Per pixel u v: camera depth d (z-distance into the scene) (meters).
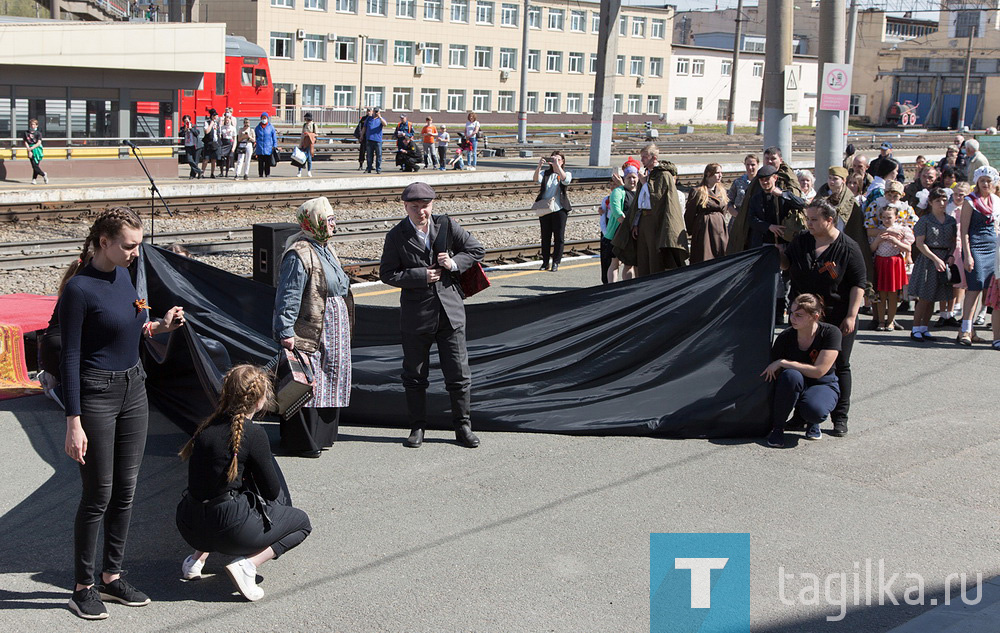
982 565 5.58
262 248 8.62
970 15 87.12
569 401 7.86
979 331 11.47
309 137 28.02
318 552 5.60
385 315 8.32
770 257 7.91
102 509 4.84
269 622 4.84
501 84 76.12
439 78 72.81
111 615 4.88
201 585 5.23
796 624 4.90
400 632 4.76
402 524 5.98
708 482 6.73
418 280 7.04
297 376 6.71
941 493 6.61
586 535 5.88
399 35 70.12
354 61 68.25
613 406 7.79
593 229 21.28
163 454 6.20
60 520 5.98
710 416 7.57
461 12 73.19
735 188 11.27
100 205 21.53
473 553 5.62
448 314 7.17
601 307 8.16
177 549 5.55
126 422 4.89
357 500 6.33
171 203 22.23
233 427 4.92
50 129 26.53
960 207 10.64
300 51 65.62
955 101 88.62
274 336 6.89
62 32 26.00
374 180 27.25
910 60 90.56
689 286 8.05
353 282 13.60
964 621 4.88
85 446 4.70
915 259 12.44
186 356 6.24
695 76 87.00
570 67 79.81
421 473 6.82
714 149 47.25
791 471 6.96
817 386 7.50
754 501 6.43
